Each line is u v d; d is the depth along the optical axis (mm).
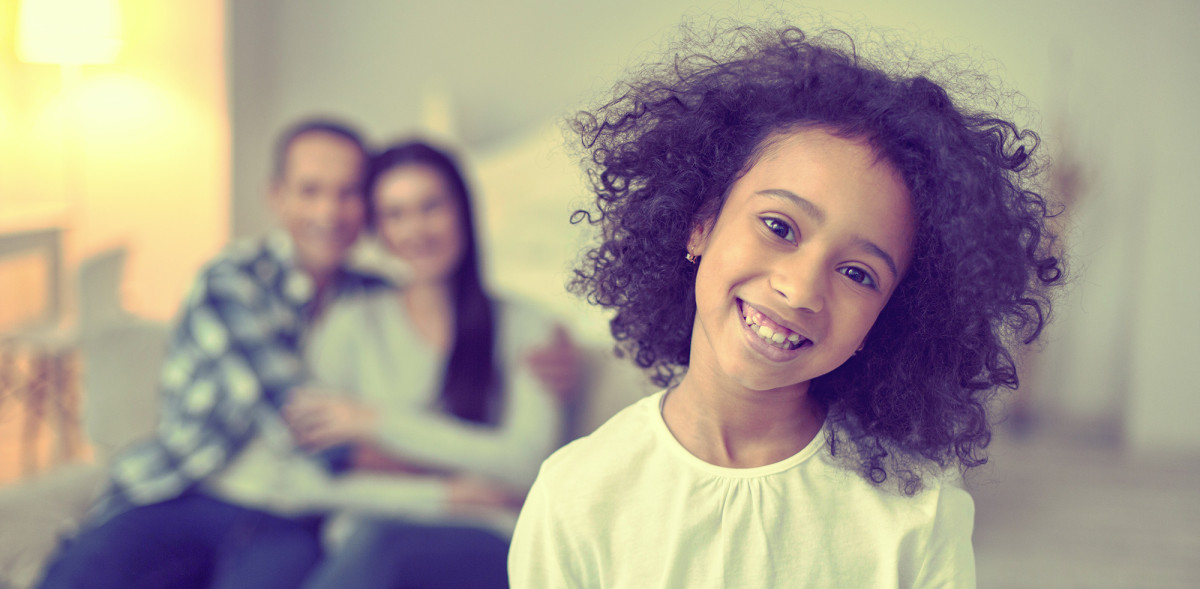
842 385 569
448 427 1680
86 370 1997
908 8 3252
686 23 637
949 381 541
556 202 2803
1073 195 3322
